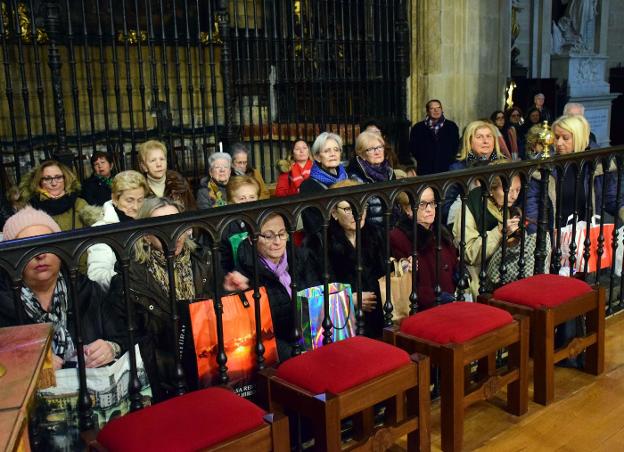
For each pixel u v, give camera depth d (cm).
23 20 682
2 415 134
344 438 290
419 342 271
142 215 307
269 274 297
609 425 292
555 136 462
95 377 232
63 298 255
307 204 259
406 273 337
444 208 475
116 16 771
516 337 289
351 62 838
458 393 263
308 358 241
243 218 242
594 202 455
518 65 1284
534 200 414
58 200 479
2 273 247
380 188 281
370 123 703
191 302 249
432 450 275
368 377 233
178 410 205
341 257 332
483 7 986
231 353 249
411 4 934
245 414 205
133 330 225
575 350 324
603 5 1407
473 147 516
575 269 411
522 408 299
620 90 1554
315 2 816
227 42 723
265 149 898
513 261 372
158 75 812
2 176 589
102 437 197
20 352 163
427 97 949
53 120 738
